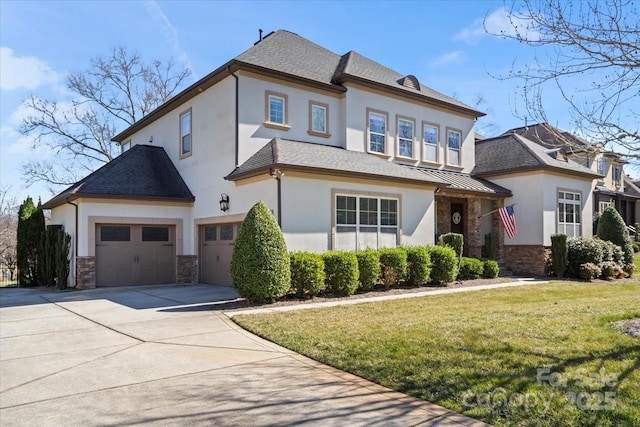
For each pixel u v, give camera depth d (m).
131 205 15.38
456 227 19.92
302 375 5.27
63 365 5.81
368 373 5.21
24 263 17.89
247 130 14.19
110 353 6.35
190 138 16.70
